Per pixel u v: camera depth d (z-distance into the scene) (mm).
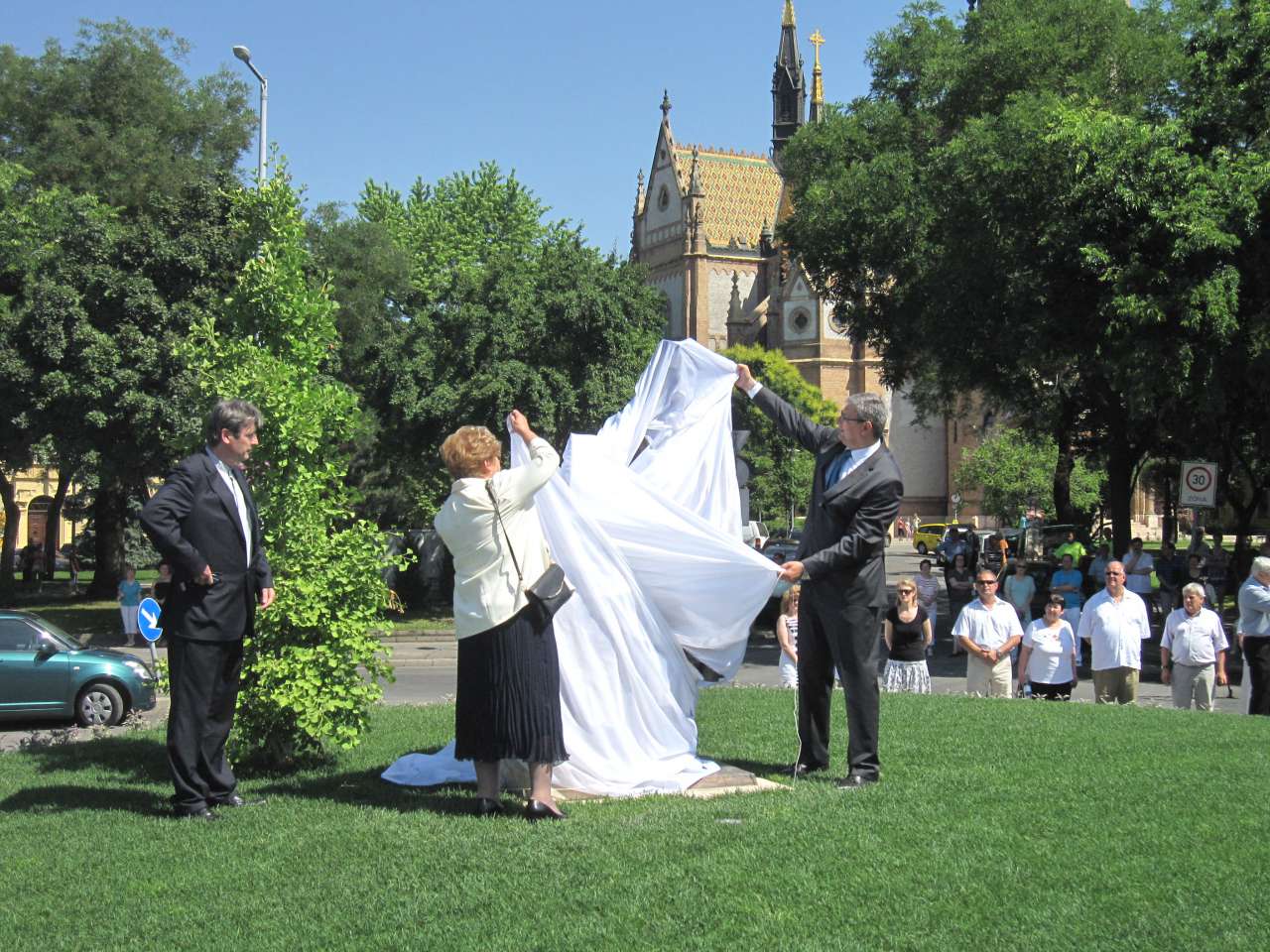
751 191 101688
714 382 7836
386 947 4285
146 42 34875
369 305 34719
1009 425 40812
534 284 31844
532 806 5895
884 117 29156
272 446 7758
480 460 5980
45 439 27375
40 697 15188
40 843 5781
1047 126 21781
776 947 4219
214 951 4289
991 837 5430
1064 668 12602
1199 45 22422
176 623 6312
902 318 28516
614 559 6785
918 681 12766
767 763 7527
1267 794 6273
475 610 5887
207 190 25844
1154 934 4320
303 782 7398
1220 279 19578
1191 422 26312
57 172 32469
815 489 6824
